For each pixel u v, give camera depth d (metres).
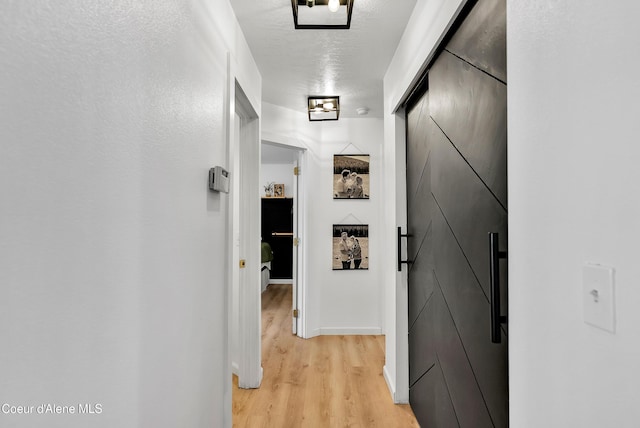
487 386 1.27
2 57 0.53
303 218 4.05
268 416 2.36
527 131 0.88
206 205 1.54
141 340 0.96
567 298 0.73
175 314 1.20
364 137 4.21
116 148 0.83
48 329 0.63
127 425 0.89
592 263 0.65
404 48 2.28
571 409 0.72
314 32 2.29
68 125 0.67
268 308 5.37
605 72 0.62
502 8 1.13
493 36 1.19
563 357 0.74
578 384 0.70
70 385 0.68
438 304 1.87
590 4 0.66
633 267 0.56
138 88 0.94
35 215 0.60
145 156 0.98
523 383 0.89
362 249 4.18
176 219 1.21
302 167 4.06
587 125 0.67
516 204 0.93
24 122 0.57
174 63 1.18
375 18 2.12
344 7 1.92
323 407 2.48
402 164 2.62
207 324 1.56
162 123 1.09
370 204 4.20
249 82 2.51
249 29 2.23
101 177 0.78
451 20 1.49
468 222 1.43
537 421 0.83
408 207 2.56
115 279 0.83
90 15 0.74
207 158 1.55
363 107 3.80
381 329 4.14
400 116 2.64
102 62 0.78
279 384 2.83
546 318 0.80
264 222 7.72
